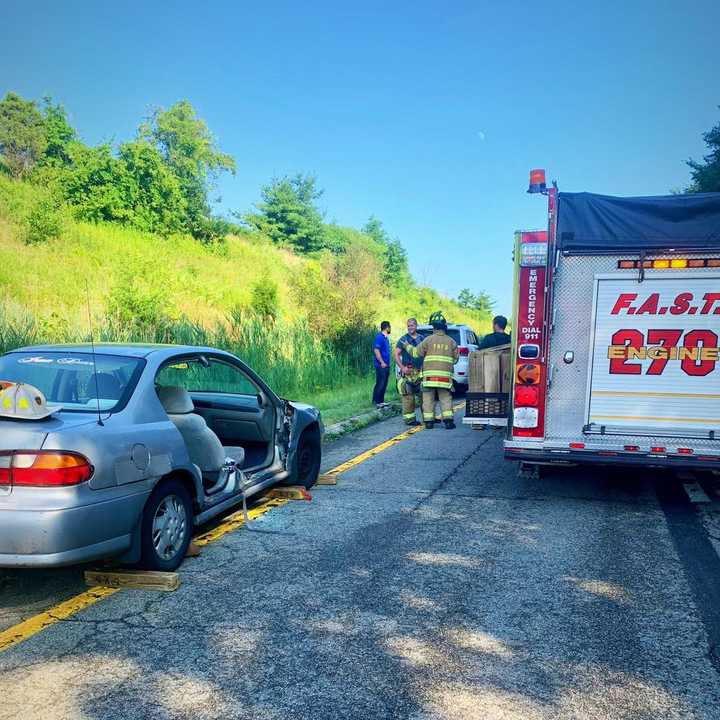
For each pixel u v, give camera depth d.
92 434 3.84
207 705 2.94
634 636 3.62
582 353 6.06
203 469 4.99
